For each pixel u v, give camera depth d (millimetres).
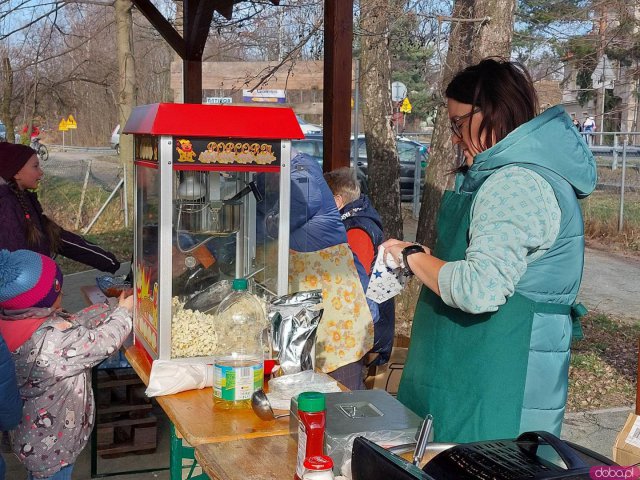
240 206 2547
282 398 2213
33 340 2621
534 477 1229
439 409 1997
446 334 2010
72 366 2648
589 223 12211
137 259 2814
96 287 3979
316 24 5816
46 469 2705
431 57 5816
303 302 2455
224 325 2453
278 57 7332
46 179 15516
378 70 7082
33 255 2656
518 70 2018
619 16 6609
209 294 2508
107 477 3773
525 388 1903
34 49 12703
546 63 6793
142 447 4008
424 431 1560
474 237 1858
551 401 1938
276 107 2457
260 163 2422
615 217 12156
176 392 2305
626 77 7531
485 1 5520
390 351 3719
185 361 2404
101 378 3939
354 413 1958
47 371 2629
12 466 3822
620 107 10102
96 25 14633
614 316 7613
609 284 9109
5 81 12688
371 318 3367
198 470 3865
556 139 1889
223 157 2371
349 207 3715
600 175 14266
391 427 1855
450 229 2035
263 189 2578
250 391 2184
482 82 1965
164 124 2295
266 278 2637
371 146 7184
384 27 5758
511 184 1840
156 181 2395
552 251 1878
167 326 2387
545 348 1915
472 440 1935
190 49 5375
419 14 5406
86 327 2736
